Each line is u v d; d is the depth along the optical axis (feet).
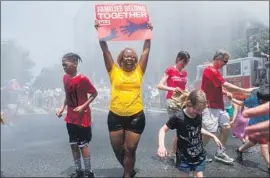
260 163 12.30
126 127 9.96
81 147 10.78
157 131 19.48
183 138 8.89
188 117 8.78
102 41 10.30
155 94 27.50
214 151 14.17
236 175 10.77
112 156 13.35
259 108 3.82
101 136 18.16
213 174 10.82
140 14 10.58
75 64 10.65
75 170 11.22
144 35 10.48
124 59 9.88
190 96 8.70
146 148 14.49
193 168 9.09
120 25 10.46
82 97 10.73
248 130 3.87
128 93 9.81
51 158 12.76
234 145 15.57
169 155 12.95
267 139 3.87
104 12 10.44
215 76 12.26
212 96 12.40
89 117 10.96
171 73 12.78
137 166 11.66
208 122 12.32
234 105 15.30
